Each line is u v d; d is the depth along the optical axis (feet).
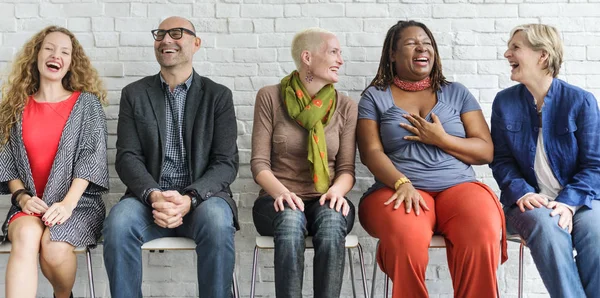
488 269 7.68
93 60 9.89
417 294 7.71
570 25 10.04
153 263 10.01
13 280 7.67
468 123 8.97
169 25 8.95
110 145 9.93
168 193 8.08
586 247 7.95
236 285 8.61
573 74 10.05
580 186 8.28
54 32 9.03
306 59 8.76
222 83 9.97
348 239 8.16
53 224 7.91
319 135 8.50
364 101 9.11
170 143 8.89
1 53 9.84
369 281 10.11
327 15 10.00
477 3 10.05
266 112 8.82
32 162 8.59
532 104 8.86
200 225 7.94
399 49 9.09
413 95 9.11
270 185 8.29
